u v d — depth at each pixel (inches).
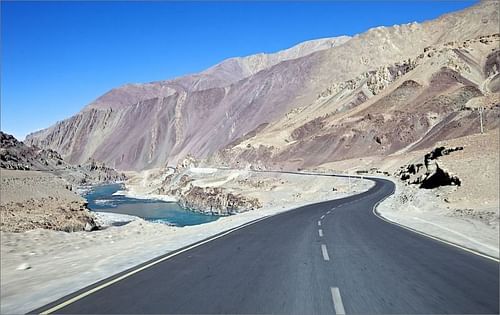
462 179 1305.4
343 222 924.6
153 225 1034.7
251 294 332.8
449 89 4854.8
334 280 380.8
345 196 2041.1
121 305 301.3
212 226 940.6
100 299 316.8
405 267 438.0
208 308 295.3
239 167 5418.3
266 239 665.6
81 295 328.5
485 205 1073.5
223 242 637.3
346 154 4662.9
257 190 3080.7
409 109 4751.5
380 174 3184.1
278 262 469.7
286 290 345.1
